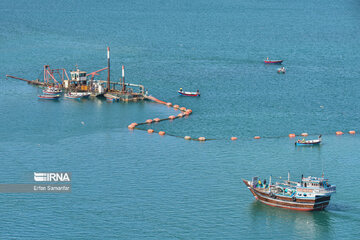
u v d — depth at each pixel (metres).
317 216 191.62
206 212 193.38
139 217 189.50
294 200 193.25
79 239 176.50
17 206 197.00
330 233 182.00
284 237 180.12
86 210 194.12
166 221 187.25
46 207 196.38
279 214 193.25
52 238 176.88
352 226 186.12
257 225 185.88
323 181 193.75
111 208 195.62
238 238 179.00
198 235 179.62
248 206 198.12
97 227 183.25
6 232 180.00
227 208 196.38
